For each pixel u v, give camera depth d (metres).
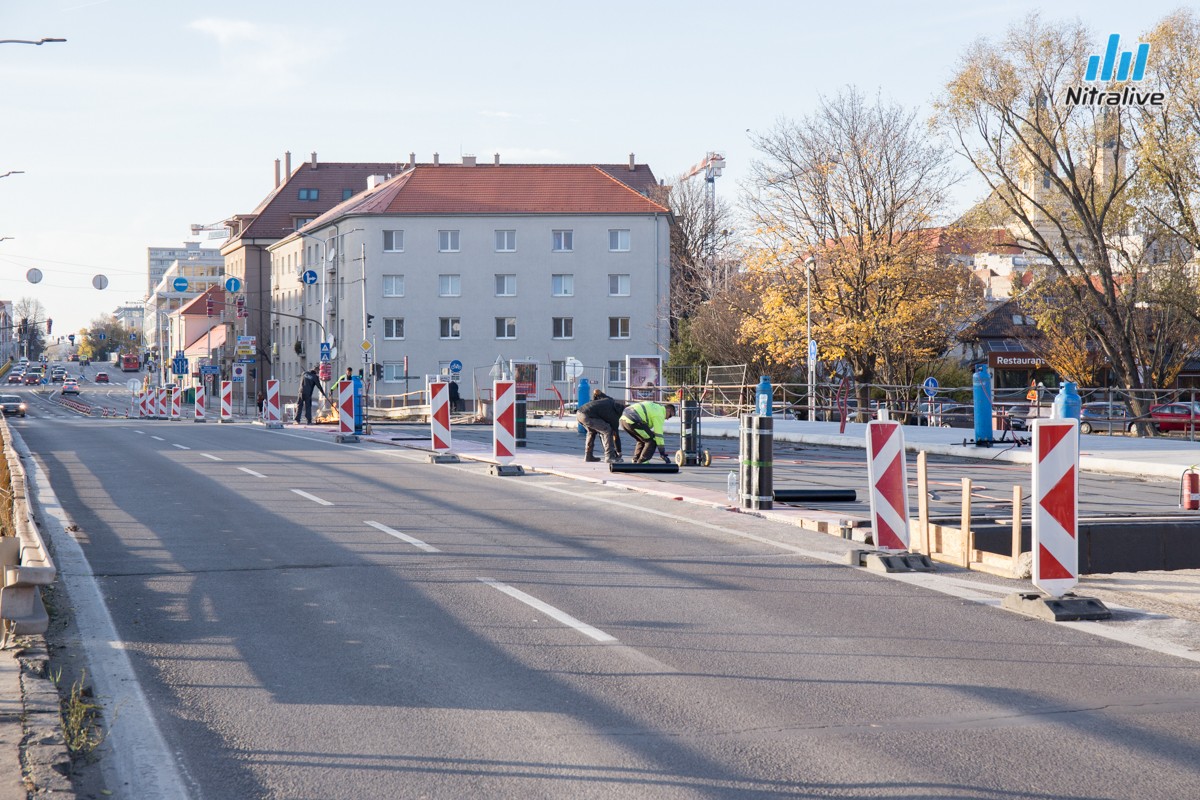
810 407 41.75
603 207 73.94
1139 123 40.62
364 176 102.38
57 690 6.02
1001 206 43.50
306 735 5.58
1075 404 21.86
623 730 5.64
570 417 47.34
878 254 47.91
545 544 11.42
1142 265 44.38
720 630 7.79
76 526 12.38
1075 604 8.22
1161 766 5.12
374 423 45.44
